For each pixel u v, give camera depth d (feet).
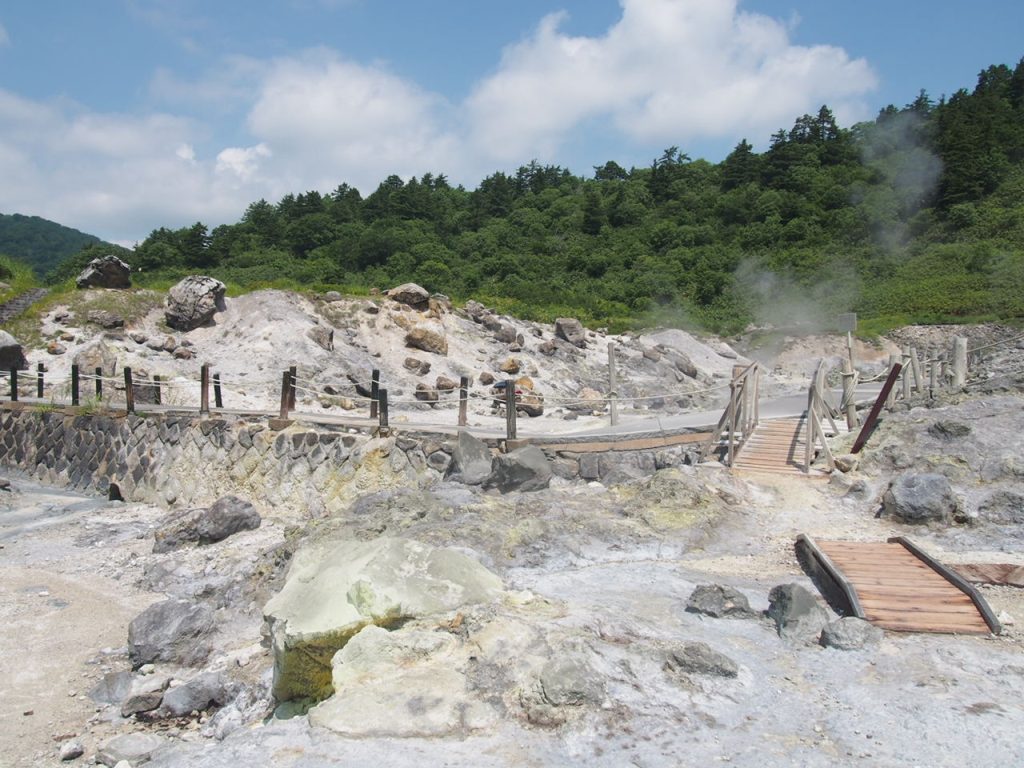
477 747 15.88
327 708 16.98
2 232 481.87
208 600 32.32
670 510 32.68
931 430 37.45
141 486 54.49
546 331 97.66
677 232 169.37
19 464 63.82
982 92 232.12
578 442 42.11
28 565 40.50
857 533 31.07
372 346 83.25
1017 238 137.08
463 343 88.02
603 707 17.10
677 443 42.55
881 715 17.26
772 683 18.92
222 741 17.75
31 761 21.62
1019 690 18.26
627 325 112.06
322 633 20.11
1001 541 29.12
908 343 106.32
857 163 200.23
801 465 39.06
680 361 93.86
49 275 175.32
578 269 153.28
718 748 15.97
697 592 23.72
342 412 64.08
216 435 50.47
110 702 25.21
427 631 20.10
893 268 138.62
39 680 27.14
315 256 167.32
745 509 34.06
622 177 269.03
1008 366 61.31
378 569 21.71
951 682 18.70
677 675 18.80
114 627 32.07
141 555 41.75
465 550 28.22
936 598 23.21
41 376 66.74
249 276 137.39
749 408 46.88
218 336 81.82
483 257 163.22
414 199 207.41
